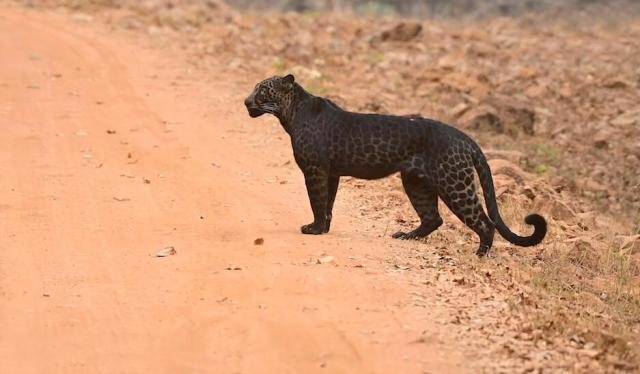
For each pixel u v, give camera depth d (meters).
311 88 50.38
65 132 40.75
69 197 32.09
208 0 72.94
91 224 29.25
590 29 73.06
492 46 65.25
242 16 68.19
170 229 28.69
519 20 77.06
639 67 61.06
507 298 23.12
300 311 21.92
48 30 61.12
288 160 37.53
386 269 24.64
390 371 19.20
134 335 21.14
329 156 26.39
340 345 20.27
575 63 61.88
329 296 22.75
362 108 47.25
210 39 60.69
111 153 37.88
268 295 22.88
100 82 49.78
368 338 20.59
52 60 53.78
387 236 27.94
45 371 19.59
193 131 41.66
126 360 20.00
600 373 19.55
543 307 22.86
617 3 81.31
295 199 32.28
